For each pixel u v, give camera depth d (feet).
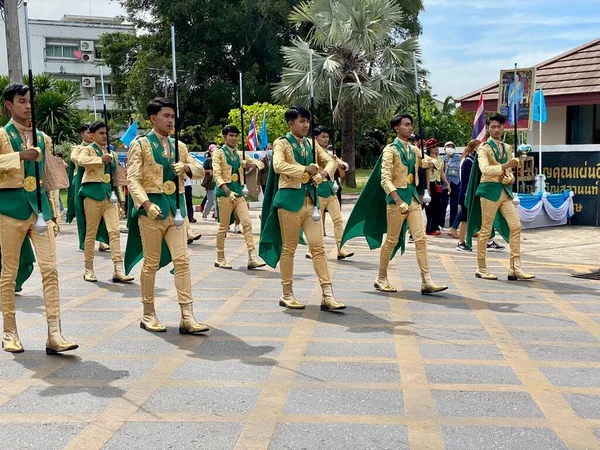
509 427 12.96
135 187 19.21
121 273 28.32
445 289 24.95
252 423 13.24
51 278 17.80
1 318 22.11
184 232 20.03
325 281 22.62
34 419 13.55
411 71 76.02
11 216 17.46
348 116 83.30
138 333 20.03
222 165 30.81
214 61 118.52
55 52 169.89
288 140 22.34
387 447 12.13
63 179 18.51
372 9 75.05
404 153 24.61
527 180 47.14
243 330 20.20
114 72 127.85
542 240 40.09
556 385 15.25
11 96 17.54
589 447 12.11
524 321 21.03
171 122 19.80
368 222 26.18
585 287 26.35
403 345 18.42
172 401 14.43
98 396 14.78
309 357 17.42
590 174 46.62
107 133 28.55
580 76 55.52
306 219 22.52
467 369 16.37
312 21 78.79
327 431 12.83
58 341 17.72
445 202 42.65
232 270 30.81
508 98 47.09
